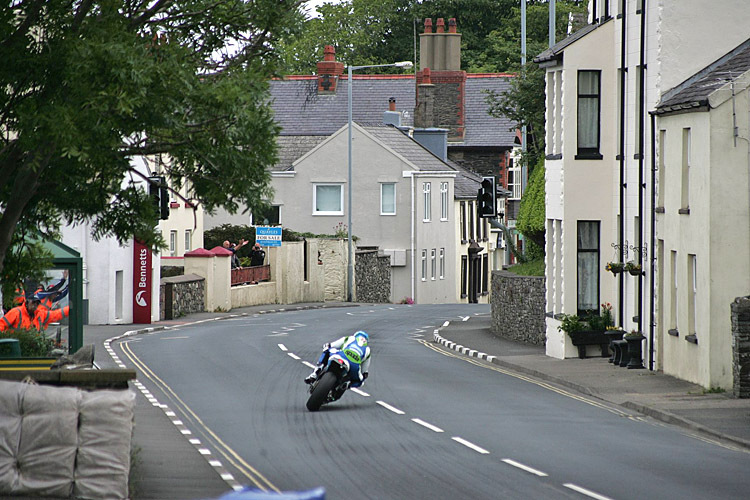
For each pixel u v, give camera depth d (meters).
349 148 139.25
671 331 60.25
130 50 31.94
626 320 69.50
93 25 33.62
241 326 95.62
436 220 163.75
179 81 32.94
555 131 74.25
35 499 29.23
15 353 50.94
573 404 51.78
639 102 67.00
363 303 141.88
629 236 68.94
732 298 54.56
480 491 31.78
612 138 71.75
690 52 63.28
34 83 34.12
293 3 37.06
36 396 29.58
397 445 39.94
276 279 131.75
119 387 32.41
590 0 79.19
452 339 84.44
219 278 115.06
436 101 187.12
